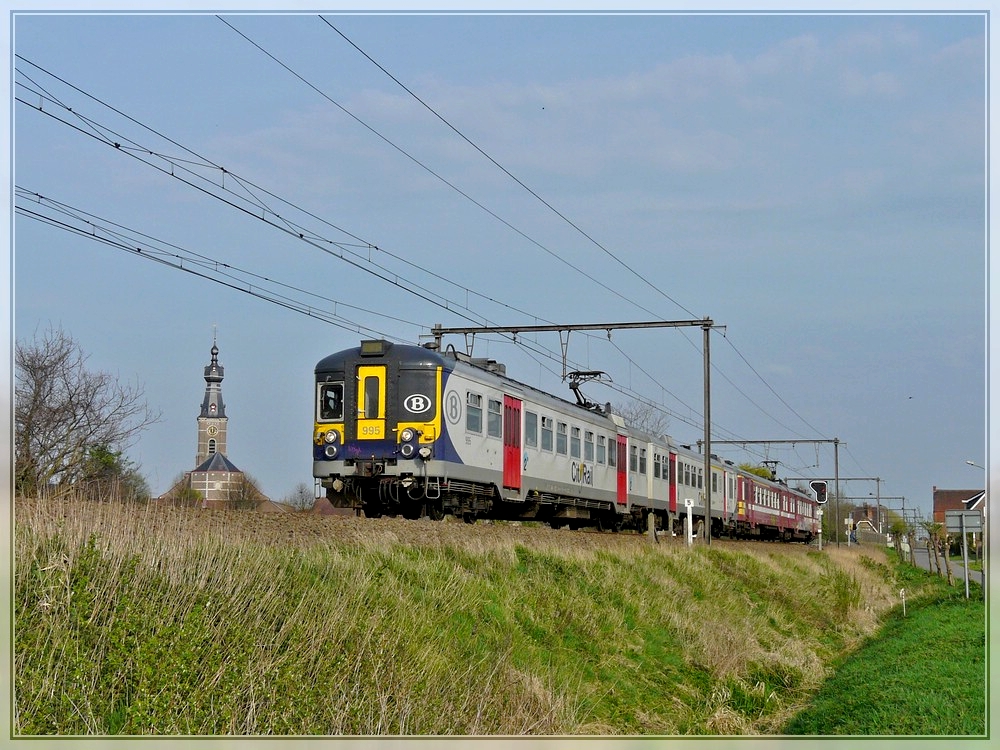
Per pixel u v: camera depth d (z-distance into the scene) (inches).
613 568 876.6
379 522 727.1
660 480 1592.0
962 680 657.0
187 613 431.2
